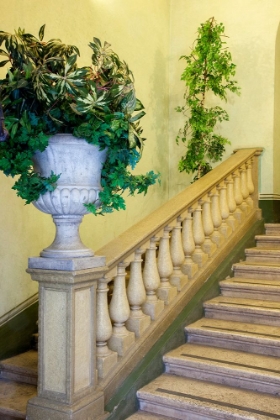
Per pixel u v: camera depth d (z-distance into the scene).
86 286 2.51
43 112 2.35
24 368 3.46
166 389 2.94
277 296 3.92
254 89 5.76
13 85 2.18
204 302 3.91
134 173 5.50
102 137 2.34
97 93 2.26
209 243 4.27
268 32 5.69
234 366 3.02
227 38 5.95
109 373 2.78
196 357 3.22
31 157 2.37
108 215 5.03
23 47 2.32
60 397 2.43
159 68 6.05
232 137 5.88
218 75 5.48
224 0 5.96
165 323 3.43
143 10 5.71
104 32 5.00
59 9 4.38
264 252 4.62
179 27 6.26
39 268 2.46
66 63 2.19
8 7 3.82
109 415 2.64
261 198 5.64
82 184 2.39
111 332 2.81
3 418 2.98
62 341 2.43
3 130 2.02
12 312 3.82
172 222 3.58
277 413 2.57
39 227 4.15
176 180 6.24
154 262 3.35
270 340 3.22
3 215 3.77
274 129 5.65
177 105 6.25
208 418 2.66
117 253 2.83
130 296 3.14
